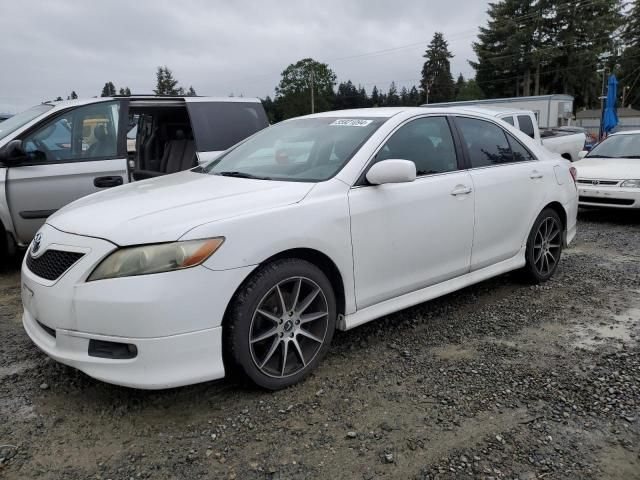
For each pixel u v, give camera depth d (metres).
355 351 3.68
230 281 2.84
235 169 3.98
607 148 9.82
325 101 80.31
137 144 7.22
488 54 64.38
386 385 3.22
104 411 2.95
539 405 2.99
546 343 3.81
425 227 3.81
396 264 3.67
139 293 2.65
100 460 2.55
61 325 2.80
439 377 3.31
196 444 2.66
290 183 3.41
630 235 7.47
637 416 2.89
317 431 2.76
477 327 4.10
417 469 2.47
